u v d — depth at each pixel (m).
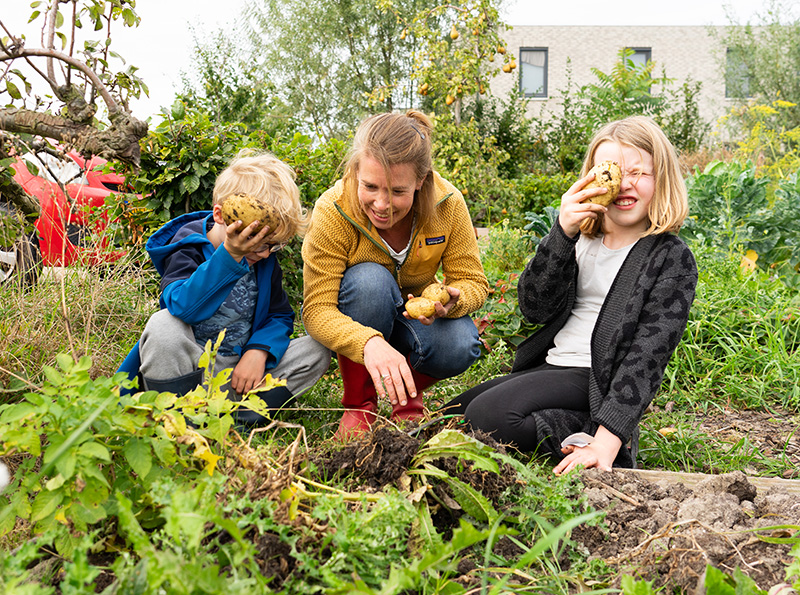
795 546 1.36
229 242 2.12
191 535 1.05
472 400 2.37
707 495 1.68
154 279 3.54
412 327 2.64
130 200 4.01
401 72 17.19
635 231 2.38
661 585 1.40
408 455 1.67
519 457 2.17
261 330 2.47
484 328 3.88
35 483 1.38
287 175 2.30
